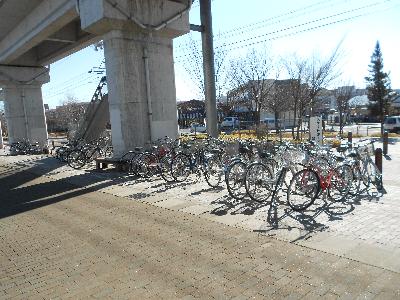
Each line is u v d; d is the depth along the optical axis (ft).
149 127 44.06
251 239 16.93
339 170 22.77
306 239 16.42
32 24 58.18
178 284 13.00
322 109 141.08
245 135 73.87
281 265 13.94
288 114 113.80
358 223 18.13
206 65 48.16
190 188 29.40
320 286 12.16
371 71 146.92
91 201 27.27
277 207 21.99
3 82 83.20
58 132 199.93
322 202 22.36
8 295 13.02
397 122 88.94
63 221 22.24
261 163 24.34
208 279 13.23
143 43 43.11
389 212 19.72
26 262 16.02
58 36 63.87
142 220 21.27
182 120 150.20
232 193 24.71
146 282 13.32
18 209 26.21
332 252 14.79
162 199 26.21
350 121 144.66
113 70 41.91
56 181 37.58
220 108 102.94
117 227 20.24
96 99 61.67
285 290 12.05
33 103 87.45
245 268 13.92
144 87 43.60
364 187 25.82
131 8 40.32
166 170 34.65
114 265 15.03
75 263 15.52
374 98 145.79
